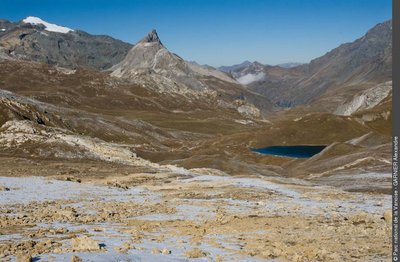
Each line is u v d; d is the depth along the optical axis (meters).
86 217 27.72
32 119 137.62
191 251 18.36
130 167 70.69
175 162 102.31
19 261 14.70
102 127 183.62
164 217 29.91
